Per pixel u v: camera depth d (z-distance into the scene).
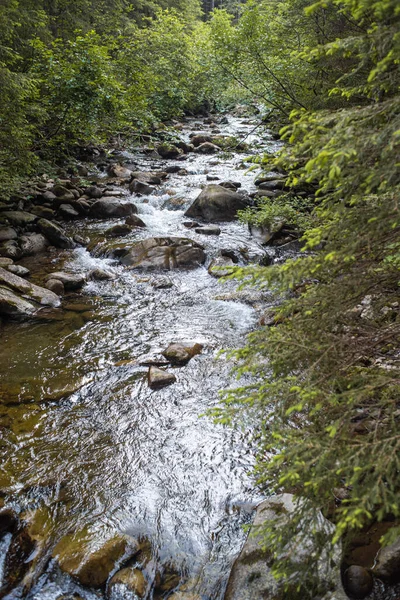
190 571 2.50
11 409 3.88
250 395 1.99
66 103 11.36
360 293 1.98
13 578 2.48
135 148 15.63
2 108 7.80
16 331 5.27
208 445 3.45
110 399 4.04
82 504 2.94
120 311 5.79
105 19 19.62
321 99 6.38
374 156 1.60
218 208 9.18
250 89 9.19
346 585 2.15
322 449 1.62
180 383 4.24
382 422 1.75
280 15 8.11
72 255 7.67
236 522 2.79
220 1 44.19
